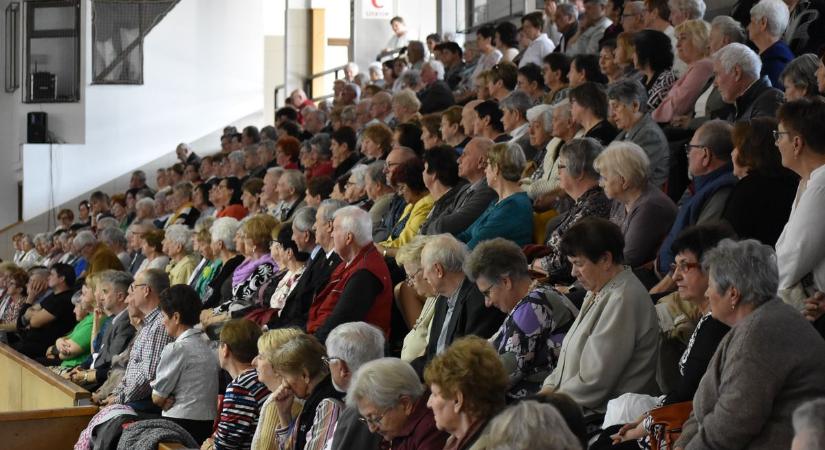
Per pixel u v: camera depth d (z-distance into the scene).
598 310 5.47
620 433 4.89
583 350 5.44
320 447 5.89
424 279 6.81
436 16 19.73
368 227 7.71
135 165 23.97
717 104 8.34
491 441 3.60
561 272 6.98
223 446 6.65
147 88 24.02
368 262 7.61
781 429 4.12
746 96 7.65
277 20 25.42
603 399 5.36
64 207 23.58
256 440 6.33
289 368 6.14
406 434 5.23
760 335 4.19
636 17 10.98
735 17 10.42
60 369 10.77
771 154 5.92
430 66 15.01
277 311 8.81
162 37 24.08
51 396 9.09
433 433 5.15
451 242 6.55
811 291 5.14
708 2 12.75
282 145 14.13
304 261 9.04
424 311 7.09
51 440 7.78
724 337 4.39
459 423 4.55
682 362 4.98
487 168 7.82
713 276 4.43
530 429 3.52
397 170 9.08
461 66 15.65
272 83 25.03
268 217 9.92
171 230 11.69
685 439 4.53
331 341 5.96
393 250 8.47
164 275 8.70
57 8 23.75
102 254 11.56
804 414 3.01
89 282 10.77
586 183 7.11
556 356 5.73
